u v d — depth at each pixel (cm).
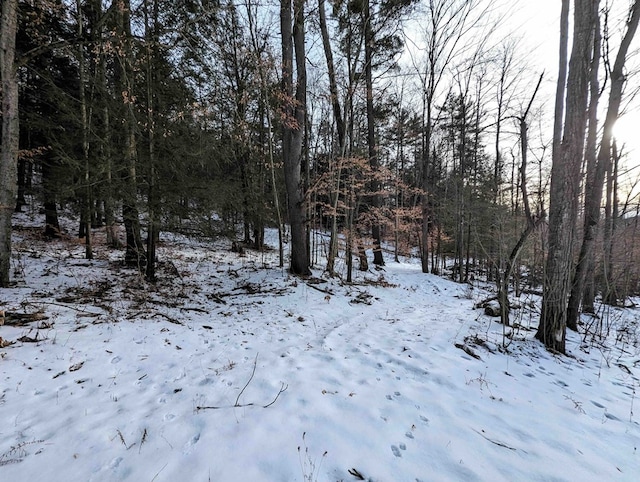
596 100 642
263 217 1185
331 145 1174
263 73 942
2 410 257
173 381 323
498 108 1512
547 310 492
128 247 838
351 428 248
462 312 747
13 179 573
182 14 787
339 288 883
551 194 493
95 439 229
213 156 777
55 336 392
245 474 198
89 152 702
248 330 510
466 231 1543
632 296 1316
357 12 973
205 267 981
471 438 244
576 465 222
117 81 721
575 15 446
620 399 338
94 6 722
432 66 1277
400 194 1741
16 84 569
